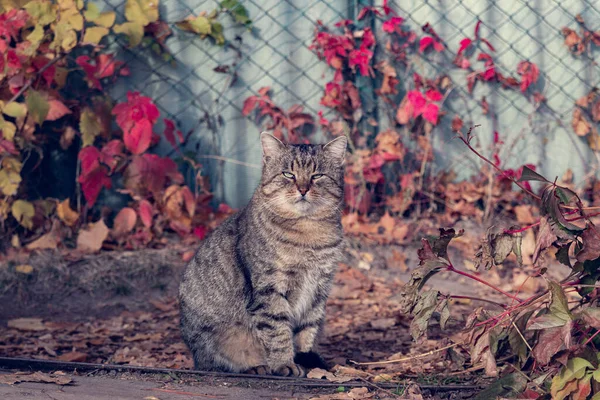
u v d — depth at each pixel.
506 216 3.11
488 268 2.04
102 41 3.03
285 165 2.30
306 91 3.10
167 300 2.75
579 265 2.00
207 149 3.10
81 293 2.76
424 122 3.12
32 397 1.96
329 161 2.34
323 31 3.07
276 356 2.23
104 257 2.87
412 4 3.10
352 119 3.10
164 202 2.97
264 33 3.07
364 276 2.85
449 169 3.16
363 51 3.03
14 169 2.85
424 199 3.13
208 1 3.05
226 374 2.15
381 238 2.99
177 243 2.99
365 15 3.07
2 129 2.81
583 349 1.87
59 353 2.42
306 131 3.11
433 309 2.04
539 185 3.16
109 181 2.92
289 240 2.24
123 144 3.01
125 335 2.54
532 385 1.94
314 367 2.28
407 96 3.04
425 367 2.22
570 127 3.16
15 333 2.53
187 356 2.40
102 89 3.02
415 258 2.95
